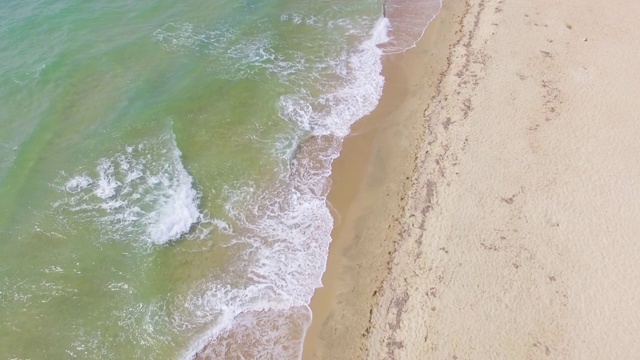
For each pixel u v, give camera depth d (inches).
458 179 754.2
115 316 631.8
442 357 586.9
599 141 783.7
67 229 705.6
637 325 601.3
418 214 722.2
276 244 713.6
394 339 607.2
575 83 871.7
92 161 779.4
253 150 818.8
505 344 591.8
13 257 673.6
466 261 665.6
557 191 728.3
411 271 663.8
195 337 623.2
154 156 791.7
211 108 868.0
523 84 879.1
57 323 621.6
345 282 671.1
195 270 681.0
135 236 704.4
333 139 845.8
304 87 920.9
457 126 825.5
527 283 641.0
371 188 776.3
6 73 874.8
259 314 646.5
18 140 791.7
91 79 887.7
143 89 881.5
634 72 880.3
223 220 733.9
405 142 828.6
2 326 614.2
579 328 601.3
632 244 669.9
